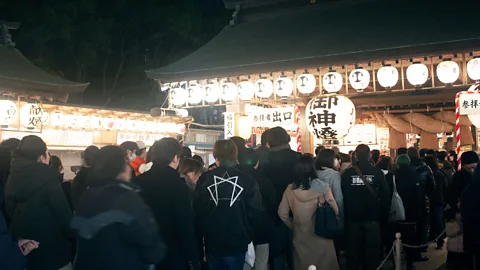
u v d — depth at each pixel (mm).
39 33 20141
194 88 10633
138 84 24906
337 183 6348
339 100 9281
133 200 3197
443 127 14109
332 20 10758
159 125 15305
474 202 5449
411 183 7664
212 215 4543
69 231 4352
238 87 10055
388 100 12961
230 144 4805
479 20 8500
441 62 8477
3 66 11305
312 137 11914
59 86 11703
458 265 7723
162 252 3264
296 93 10703
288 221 5965
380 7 10648
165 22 24156
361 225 6492
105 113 13445
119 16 23391
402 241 7750
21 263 3703
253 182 4742
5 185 4754
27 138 4531
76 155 13328
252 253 5066
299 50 9484
